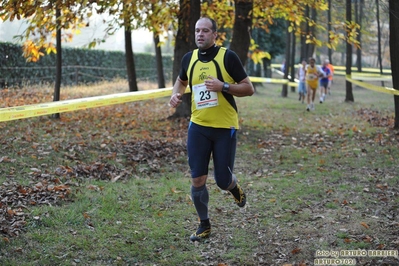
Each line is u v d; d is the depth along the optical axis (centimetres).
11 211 631
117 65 3044
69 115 1449
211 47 580
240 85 572
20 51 2048
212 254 579
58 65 1352
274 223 675
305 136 1365
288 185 857
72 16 1093
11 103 1498
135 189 801
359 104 2262
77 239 591
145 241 605
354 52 4372
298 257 568
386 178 895
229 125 588
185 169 967
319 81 2358
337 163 1026
